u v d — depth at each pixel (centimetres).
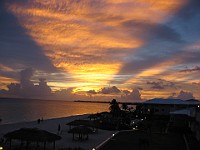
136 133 4703
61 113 14325
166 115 7631
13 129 4775
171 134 4647
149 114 7600
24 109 15912
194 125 4303
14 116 10225
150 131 4806
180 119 5372
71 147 3203
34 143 3278
